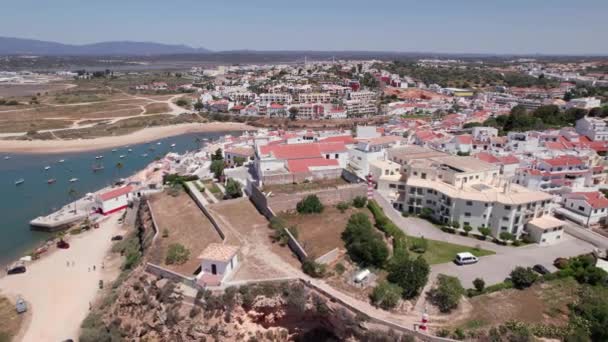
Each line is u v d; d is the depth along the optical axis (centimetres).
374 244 6838
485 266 7400
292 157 10562
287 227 7925
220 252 6662
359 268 6806
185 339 6000
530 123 18500
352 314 5778
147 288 6894
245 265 6856
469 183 9725
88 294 8200
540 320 6022
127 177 15925
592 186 11162
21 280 8706
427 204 9638
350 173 10081
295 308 6106
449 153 13162
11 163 17925
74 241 10531
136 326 6562
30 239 10738
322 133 17350
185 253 7481
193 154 17900
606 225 9269
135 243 9712
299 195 8931
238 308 6056
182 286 6550
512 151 13738
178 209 10094
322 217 8562
